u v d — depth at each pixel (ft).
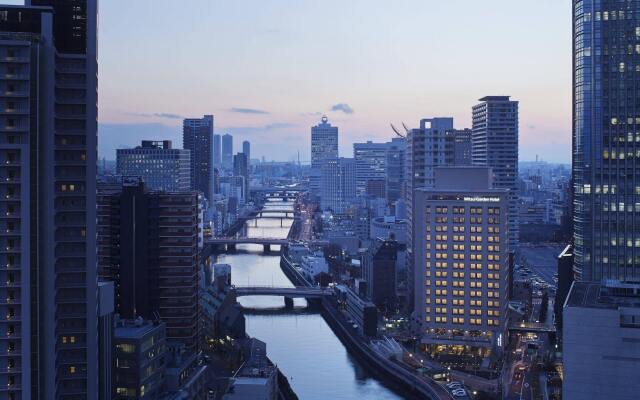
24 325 654.94
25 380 654.94
